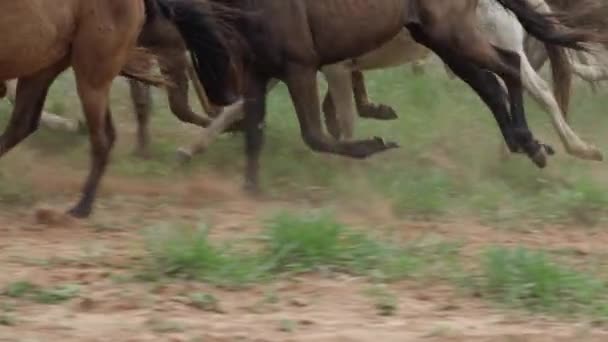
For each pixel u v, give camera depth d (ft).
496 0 62.59
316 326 36.37
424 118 78.07
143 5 51.90
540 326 37.35
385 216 53.57
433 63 98.22
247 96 57.36
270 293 39.81
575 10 63.87
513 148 62.85
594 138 77.46
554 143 74.18
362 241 45.01
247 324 36.35
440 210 54.65
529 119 80.12
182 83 64.03
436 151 70.23
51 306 37.78
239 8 55.83
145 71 55.36
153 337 34.63
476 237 50.24
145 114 66.23
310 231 43.60
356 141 57.31
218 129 63.46
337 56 58.03
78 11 49.83
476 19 62.69
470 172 64.54
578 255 47.44
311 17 56.75
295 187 59.36
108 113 52.08
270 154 65.87
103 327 35.55
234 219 51.96
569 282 40.86
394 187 57.47
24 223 49.62
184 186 58.49
